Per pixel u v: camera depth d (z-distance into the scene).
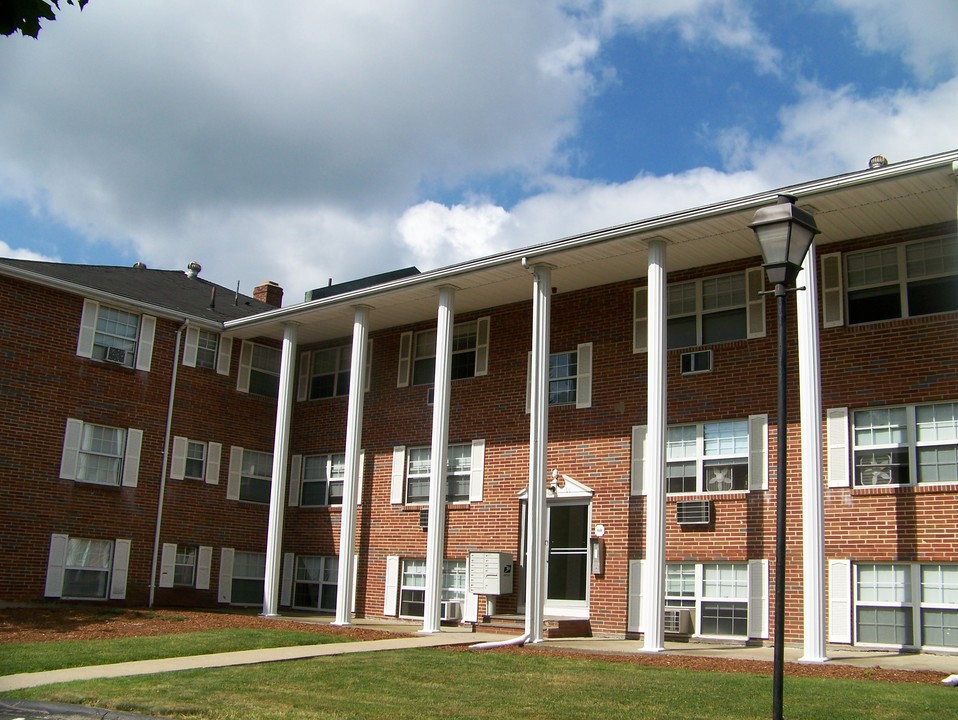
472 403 22.62
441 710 10.16
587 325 20.89
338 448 25.38
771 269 8.75
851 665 13.80
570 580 20.17
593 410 20.36
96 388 22.88
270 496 25.52
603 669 13.12
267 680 11.96
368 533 23.95
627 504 19.42
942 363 16.16
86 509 22.33
